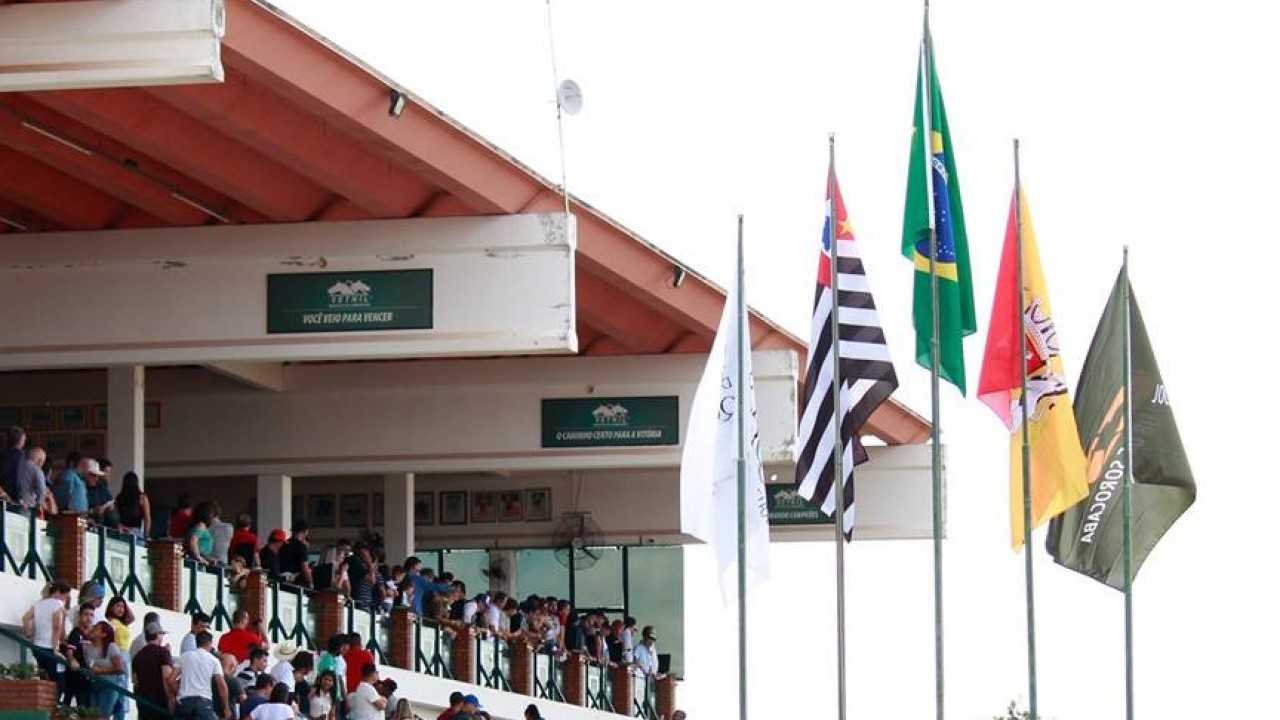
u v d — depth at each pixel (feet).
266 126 97.55
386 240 105.60
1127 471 97.35
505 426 133.49
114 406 114.11
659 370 133.08
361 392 134.62
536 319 104.63
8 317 106.32
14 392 136.46
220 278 105.81
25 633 79.05
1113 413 98.68
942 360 89.51
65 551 86.74
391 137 98.63
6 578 81.71
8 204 107.14
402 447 134.10
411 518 153.28
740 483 83.41
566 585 170.81
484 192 103.45
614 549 171.22
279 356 105.19
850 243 87.04
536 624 139.64
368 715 94.27
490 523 165.17
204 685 78.13
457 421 133.80
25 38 82.07
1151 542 99.14
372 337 105.09
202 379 136.05
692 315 129.18
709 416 84.38
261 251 105.81
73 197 106.22
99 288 106.22
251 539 104.32
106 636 78.54
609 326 129.80
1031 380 93.86
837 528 84.17
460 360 134.31
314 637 108.27
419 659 120.67
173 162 99.60
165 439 135.95
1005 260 94.02
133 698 76.64
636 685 155.63
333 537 158.81
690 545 169.27
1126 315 98.48
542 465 132.98
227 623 99.71
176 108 97.66
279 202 104.68
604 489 164.55
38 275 106.42
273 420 135.33
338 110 96.12
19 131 98.53
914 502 158.92
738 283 84.58
